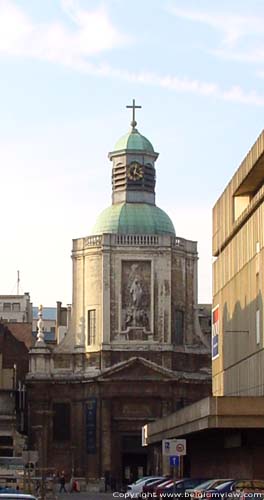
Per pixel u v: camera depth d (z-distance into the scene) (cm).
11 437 11825
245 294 7331
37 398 12125
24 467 8138
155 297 12231
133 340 12156
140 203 12725
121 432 11988
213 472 7631
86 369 12169
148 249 12275
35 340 14362
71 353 12269
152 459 11675
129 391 11988
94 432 11981
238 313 7619
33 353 12225
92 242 12325
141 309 12212
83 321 12300
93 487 11700
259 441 6291
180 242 12425
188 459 9031
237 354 7644
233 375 7812
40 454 11981
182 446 5203
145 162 12825
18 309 17338
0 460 8825
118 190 12838
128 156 12800
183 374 12112
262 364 6725
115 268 12250
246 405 5916
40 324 12362
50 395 12175
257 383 6875
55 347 12300
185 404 12119
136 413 11994
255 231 6962
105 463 11900
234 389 7762
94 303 12256
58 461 12044
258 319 6862
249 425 5903
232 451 6888
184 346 12338
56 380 12150
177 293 12350
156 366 11975
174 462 5262
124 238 12281
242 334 7444
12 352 13012
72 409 12156
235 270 7762
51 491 8650
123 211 12612
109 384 11994
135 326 12188
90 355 12169
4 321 14900
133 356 12088
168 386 12000
